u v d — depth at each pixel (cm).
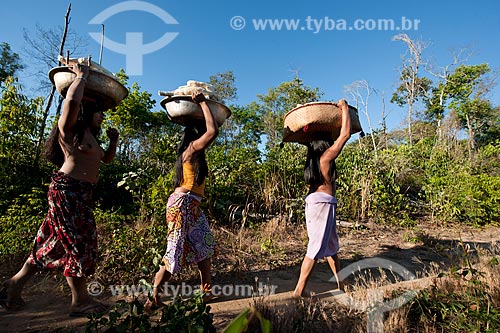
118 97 298
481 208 799
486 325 247
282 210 709
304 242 552
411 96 2947
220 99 333
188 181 318
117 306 234
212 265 427
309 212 340
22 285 295
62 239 276
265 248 498
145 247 397
